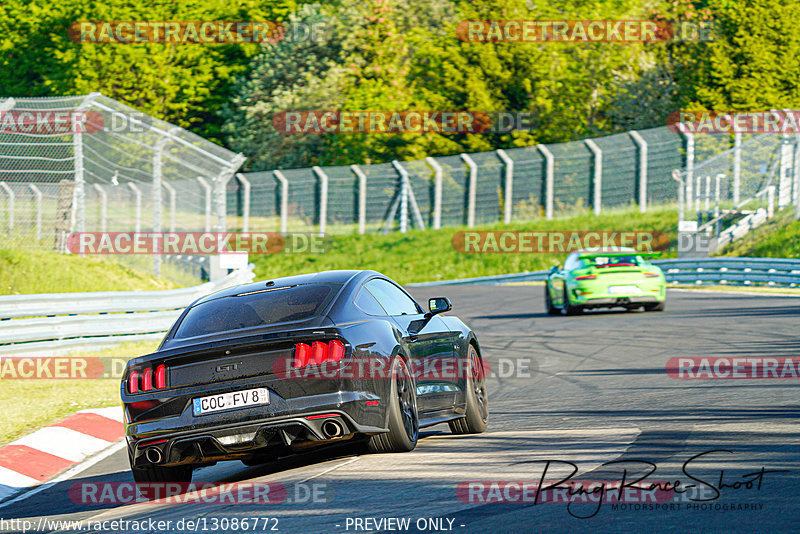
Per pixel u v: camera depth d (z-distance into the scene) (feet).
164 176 385.09
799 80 543.80
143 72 577.84
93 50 572.51
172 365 79.87
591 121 580.71
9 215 326.85
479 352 105.60
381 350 82.79
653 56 590.96
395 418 83.30
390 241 496.64
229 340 79.00
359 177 513.04
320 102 558.56
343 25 573.74
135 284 276.62
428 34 600.39
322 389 77.82
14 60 615.16
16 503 85.66
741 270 344.90
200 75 602.03
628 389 124.36
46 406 133.59
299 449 81.87
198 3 605.73
